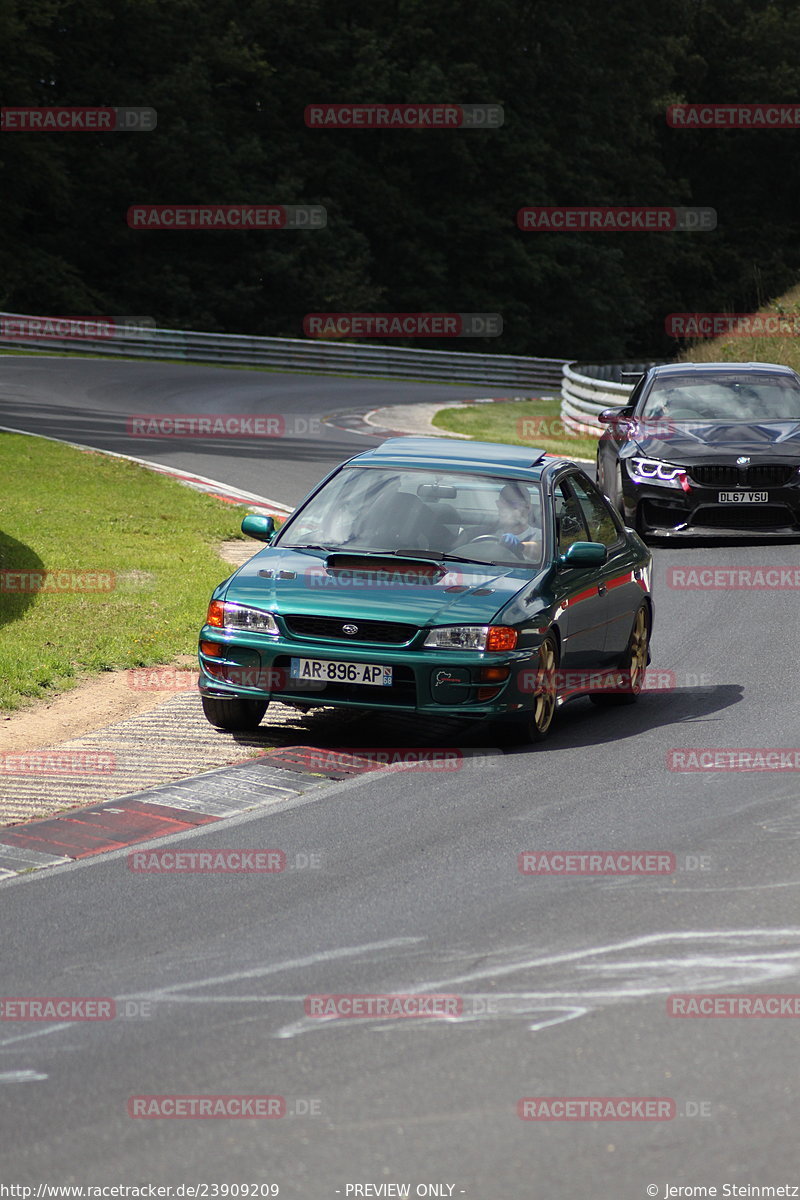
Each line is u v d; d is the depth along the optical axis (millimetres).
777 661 41219
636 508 59500
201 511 65000
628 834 26156
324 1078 17078
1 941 21562
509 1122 15930
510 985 19703
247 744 32531
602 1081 16859
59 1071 17438
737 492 58156
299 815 27609
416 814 27562
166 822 27234
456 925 21906
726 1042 17859
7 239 196375
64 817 27453
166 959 20812
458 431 109750
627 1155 15211
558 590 33688
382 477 36250
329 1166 15086
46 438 84188
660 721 35188
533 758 31719
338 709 36094
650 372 65000
